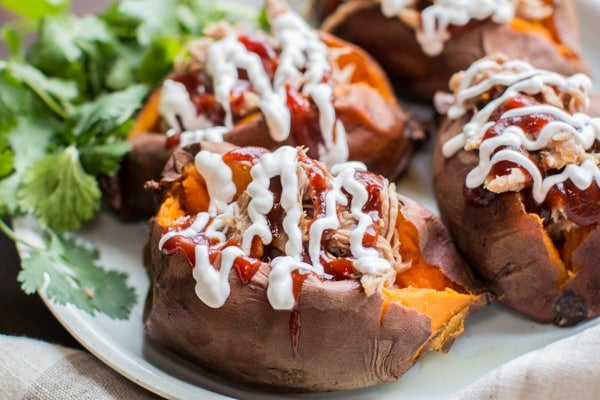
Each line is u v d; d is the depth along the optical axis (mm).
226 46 546
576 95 501
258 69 540
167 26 593
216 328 459
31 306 532
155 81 586
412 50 578
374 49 589
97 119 545
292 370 465
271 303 451
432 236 486
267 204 466
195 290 458
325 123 528
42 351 490
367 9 582
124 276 526
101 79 591
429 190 559
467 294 485
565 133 479
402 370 474
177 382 471
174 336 477
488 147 484
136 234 549
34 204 534
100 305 510
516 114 490
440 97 546
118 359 479
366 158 542
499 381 454
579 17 615
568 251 484
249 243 462
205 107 540
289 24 564
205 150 488
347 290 452
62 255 523
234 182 481
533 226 477
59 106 573
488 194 485
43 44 586
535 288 491
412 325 462
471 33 563
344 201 472
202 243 463
